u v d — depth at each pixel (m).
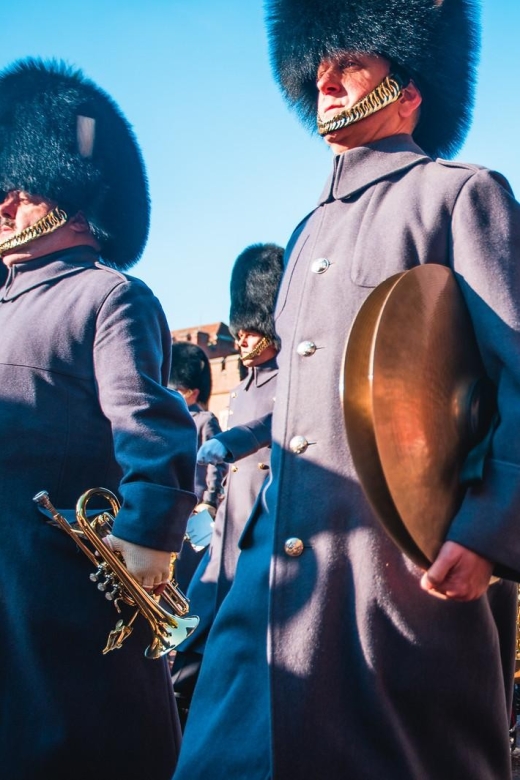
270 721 2.38
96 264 3.71
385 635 2.40
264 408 5.16
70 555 3.35
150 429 3.29
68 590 3.33
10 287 3.77
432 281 2.35
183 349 8.55
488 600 2.62
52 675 3.28
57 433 3.41
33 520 3.34
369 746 2.38
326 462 2.53
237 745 2.47
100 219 3.95
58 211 3.80
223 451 4.57
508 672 2.66
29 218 3.79
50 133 3.87
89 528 3.22
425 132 3.14
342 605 2.45
